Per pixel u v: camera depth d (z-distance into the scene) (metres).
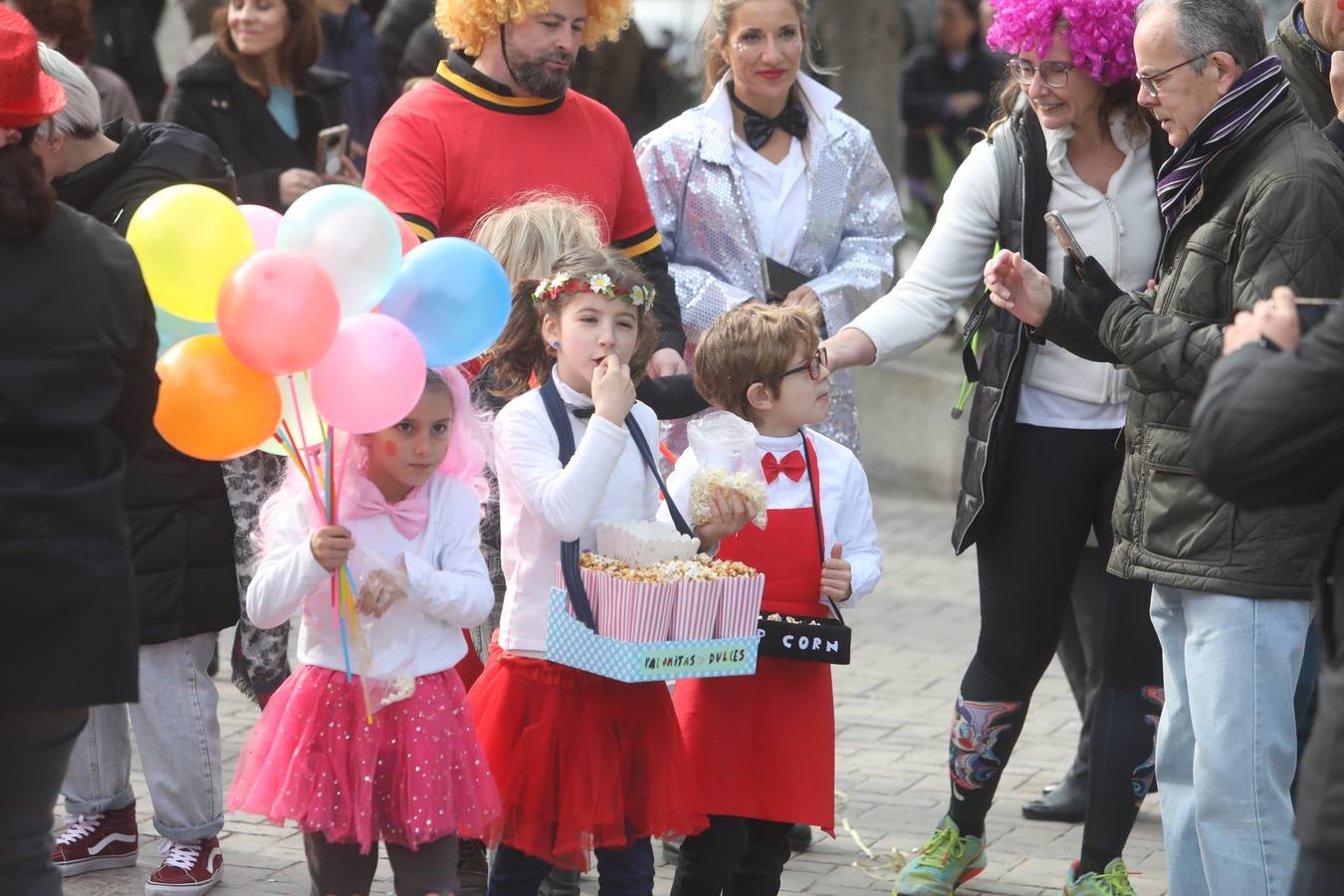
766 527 14.32
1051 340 14.54
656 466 14.05
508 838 13.39
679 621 12.78
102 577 10.43
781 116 19.36
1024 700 16.59
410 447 12.92
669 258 19.33
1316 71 16.27
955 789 16.75
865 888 17.02
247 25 24.52
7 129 10.39
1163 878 17.56
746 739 14.15
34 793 10.95
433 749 12.79
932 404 37.72
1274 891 12.70
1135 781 15.86
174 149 15.59
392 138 16.70
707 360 14.77
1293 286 12.23
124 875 16.88
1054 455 16.09
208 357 11.67
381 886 16.44
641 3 53.06
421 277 12.75
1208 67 12.68
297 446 12.98
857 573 14.55
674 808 13.34
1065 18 15.11
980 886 17.12
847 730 22.19
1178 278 13.06
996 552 16.39
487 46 16.88
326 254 12.11
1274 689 12.63
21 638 10.20
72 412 10.40
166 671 16.09
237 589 16.33
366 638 12.61
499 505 15.82
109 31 33.38
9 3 22.28
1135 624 15.76
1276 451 9.36
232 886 16.52
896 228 19.95
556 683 13.31
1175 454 12.95
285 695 13.03
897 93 41.09
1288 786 12.88
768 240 19.16
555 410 13.72
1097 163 16.08
